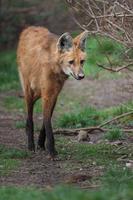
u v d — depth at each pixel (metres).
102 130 14.23
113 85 19.97
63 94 19.98
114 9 11.43
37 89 12.28
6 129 15.27
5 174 10.56
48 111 11.89
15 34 30.83
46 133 11.84
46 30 12.61
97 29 11.47
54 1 29.05
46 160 11.71
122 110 15.85
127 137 13.95
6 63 26.11
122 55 12.67
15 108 18.50
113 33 11.59
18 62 13.09
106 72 21.41
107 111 16.36
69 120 15.64
